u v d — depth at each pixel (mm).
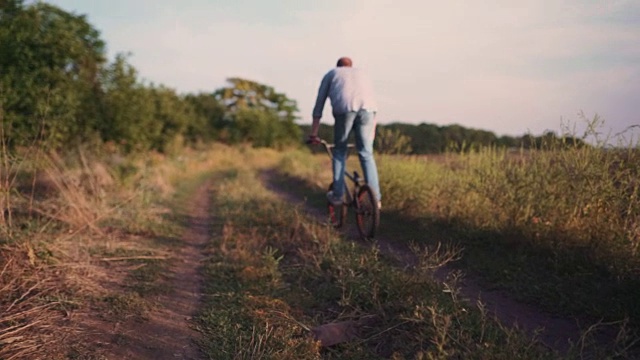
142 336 3371
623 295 3748
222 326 3576
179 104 31109
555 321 3633
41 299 3764
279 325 3557
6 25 10062
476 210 6195
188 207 10641
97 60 12797
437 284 4082
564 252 4680
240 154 37375
